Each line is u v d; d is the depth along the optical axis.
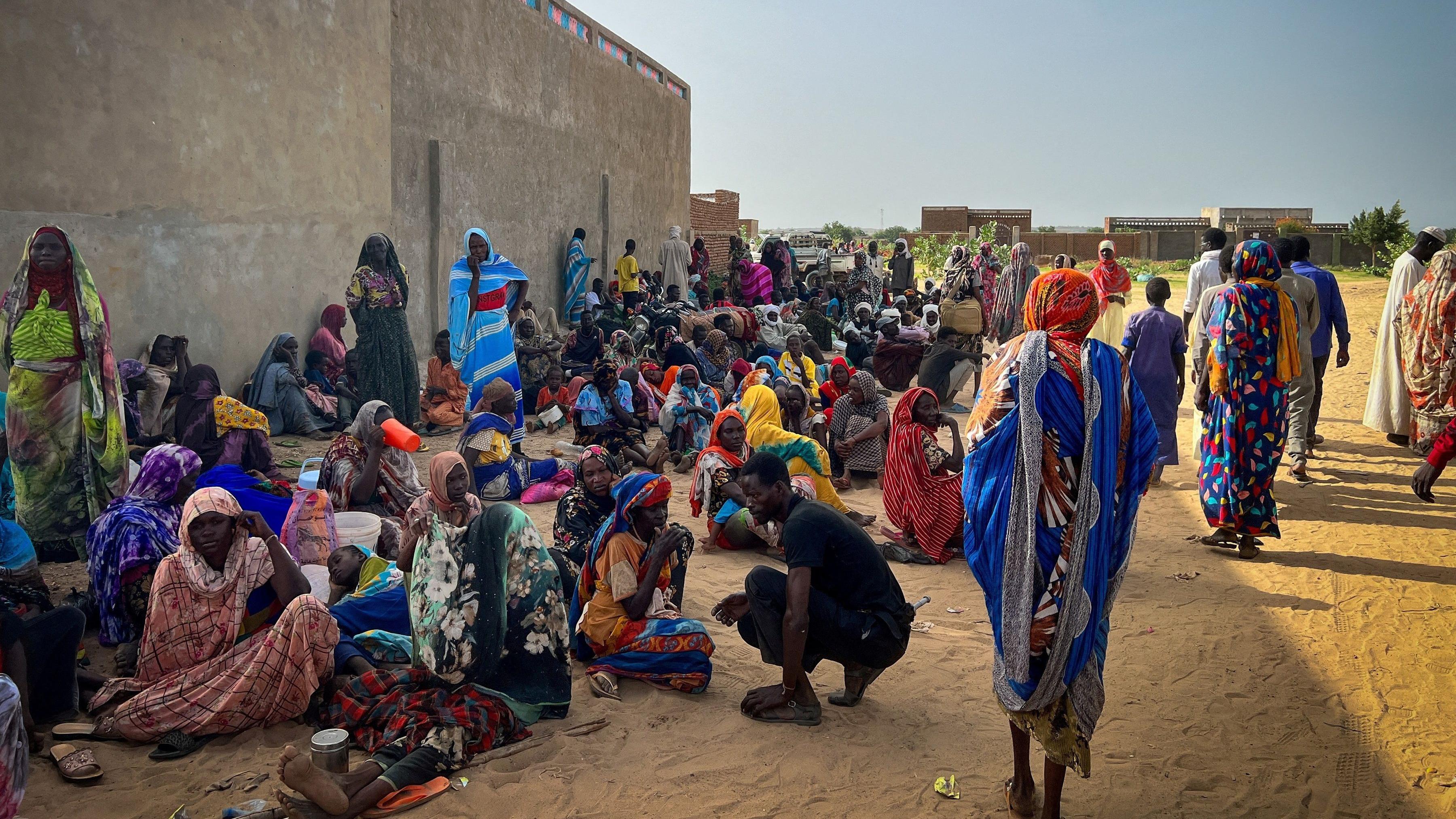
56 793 3.79
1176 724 4.50
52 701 4.30
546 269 19.03
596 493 5.67
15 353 6.16
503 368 9.38
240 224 10.55
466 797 3.81
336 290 12.32
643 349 15.05
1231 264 8.66
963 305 13.92
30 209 8.17
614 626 4.92
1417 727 4.48
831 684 4.94
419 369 13.93
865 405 8.83
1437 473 4.90
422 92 14.46
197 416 7.90
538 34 18.17
